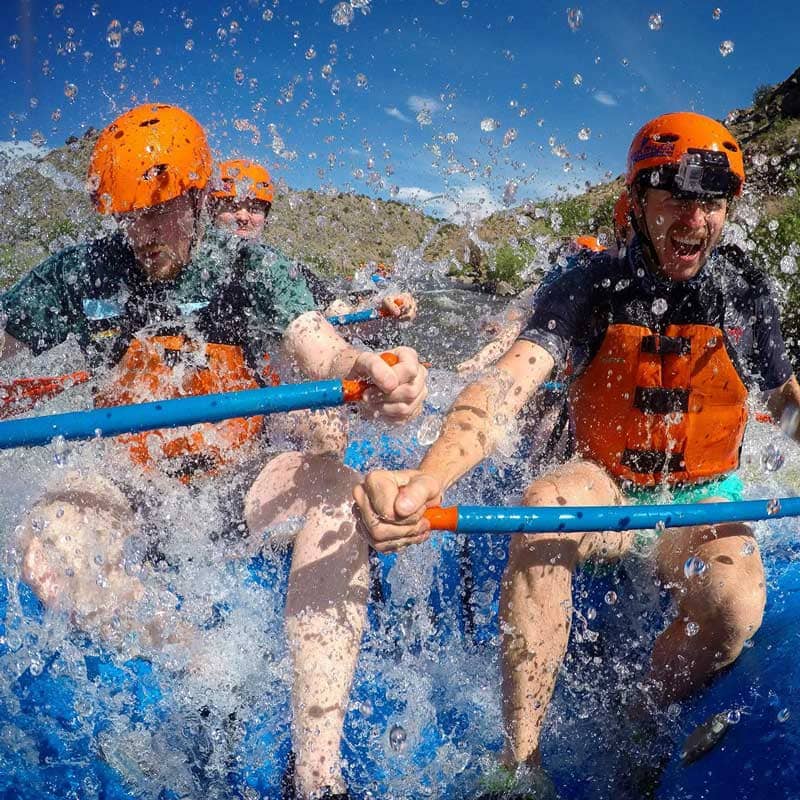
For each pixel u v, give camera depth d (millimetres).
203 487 2129
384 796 1746
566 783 1812
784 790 1635
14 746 1789
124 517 2070
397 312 3840
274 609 2057
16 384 2229
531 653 1787
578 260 2264
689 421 2119
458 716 1944
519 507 1715
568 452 2316
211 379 2133
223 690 1931
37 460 2238
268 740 1851
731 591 1831
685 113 2033
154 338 2115
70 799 1709
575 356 2145
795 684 1813
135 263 2105
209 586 2090
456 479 1740
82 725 1857
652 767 1832
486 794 1742
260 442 2225
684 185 1922
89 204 2168
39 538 1985
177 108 2084
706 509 1816
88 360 2170
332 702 1723
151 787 1763
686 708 1935
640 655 2041
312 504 1934
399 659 2080
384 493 1581
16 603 2031
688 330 2070
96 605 1980
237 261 2105
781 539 2473
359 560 1862
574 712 1945
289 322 2072
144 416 1758
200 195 2062
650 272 2070
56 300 2131
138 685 1954
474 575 2293
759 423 2832
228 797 1751
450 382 3312
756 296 2152
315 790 1663
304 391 1783
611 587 2176
